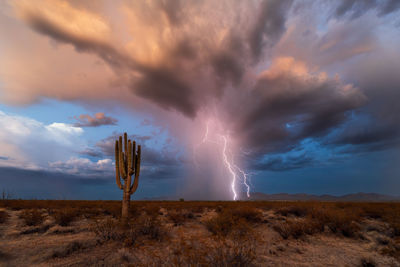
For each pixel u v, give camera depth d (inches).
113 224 282.2
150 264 165.9
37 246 219.1
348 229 310.2
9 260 183.0
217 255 162.2
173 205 886.4
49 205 695.7
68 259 188.1
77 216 423.8
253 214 439.5
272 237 300.2
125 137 437.7
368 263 197.9
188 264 156.3
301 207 579.8
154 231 271.6
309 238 293.6
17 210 594.2
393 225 327.0
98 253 204.7
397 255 216.7
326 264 197.3
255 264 185.8
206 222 346.9
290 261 200.8
